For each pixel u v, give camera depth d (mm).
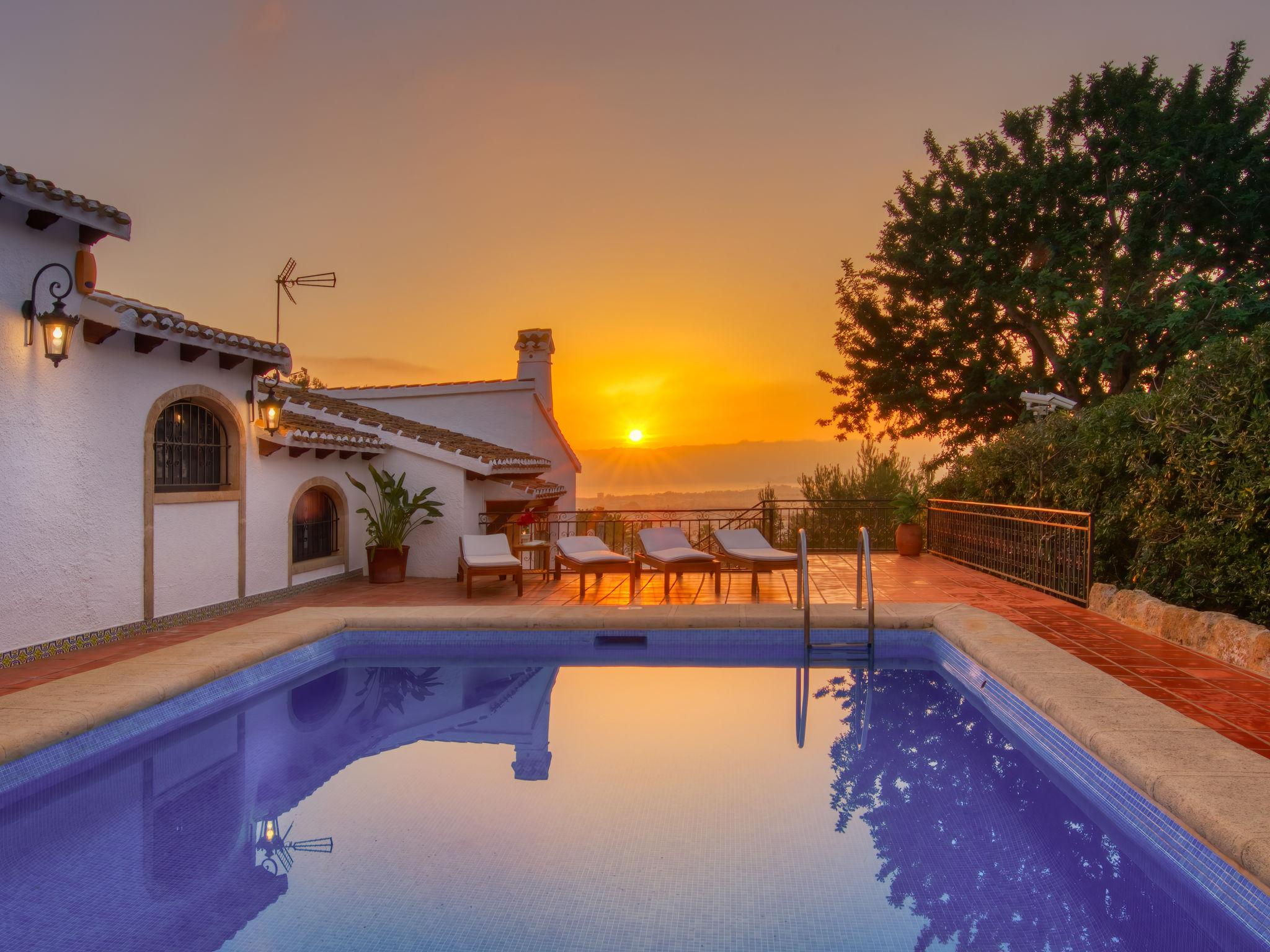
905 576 10164
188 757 4387
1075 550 7988
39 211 5547
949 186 18250
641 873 2949
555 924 2580
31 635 5555
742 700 5465
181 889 2877
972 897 2797
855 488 15719
